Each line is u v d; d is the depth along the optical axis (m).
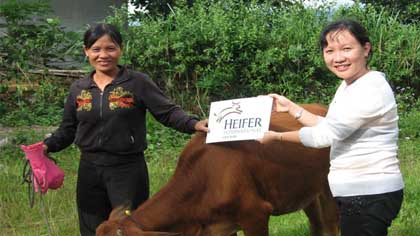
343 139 3.86
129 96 4.88
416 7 17.73
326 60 3.96
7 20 12.23
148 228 4.49
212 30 11.83
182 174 4.71
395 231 6.36
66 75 12.17
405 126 11.20
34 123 10.95
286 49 12.19
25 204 7.15
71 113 5.07
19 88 11.52
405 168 8.77
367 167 3.84
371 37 13.05
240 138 4.45
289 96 12.05
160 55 11.73
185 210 4.65
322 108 5.57
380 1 18.42
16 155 9.16
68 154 9.27
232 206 4.65
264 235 4.76
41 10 12.78
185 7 12.73
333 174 3.97
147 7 19.05
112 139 4.88
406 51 12.97
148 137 9.80
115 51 4.86
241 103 4.50
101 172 4.95
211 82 11.68
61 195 7.42
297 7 13.45
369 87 3.80
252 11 12.93
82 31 13.62
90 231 5.20
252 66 11.88
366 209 3.86
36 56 12.24
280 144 4.93
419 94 13.14
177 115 4.90
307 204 5.33
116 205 4.88
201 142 4.78
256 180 4.79
